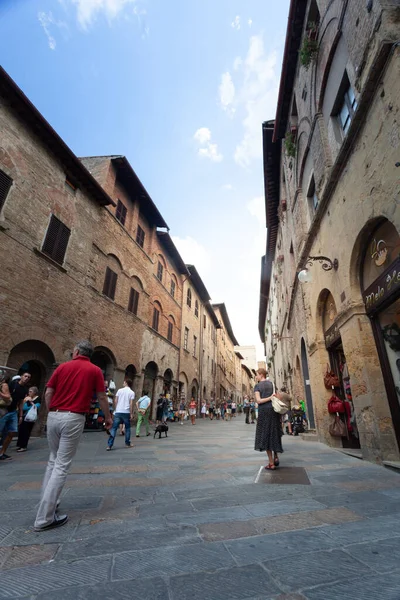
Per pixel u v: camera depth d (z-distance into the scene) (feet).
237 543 7.87
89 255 47.11
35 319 35.91
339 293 22.35
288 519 9.45
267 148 51.55
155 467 18.10
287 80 36.83
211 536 8.30
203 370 109.60
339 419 25.45
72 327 41.96
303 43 27.63
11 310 32.91
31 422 25.70
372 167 17.03
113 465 18.79
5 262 32.71
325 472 16.06
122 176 59.72
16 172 35.24
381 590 5.75
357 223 19.07
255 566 6.73
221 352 149.07
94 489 13.28
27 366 37.29
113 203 50.62
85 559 7.18
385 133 15.62
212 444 29.43
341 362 26.63
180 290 90.27
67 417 9.93
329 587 5.90
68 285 41.93
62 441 9.89
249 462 19.40
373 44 16.31
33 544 8.00
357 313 19.67
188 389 91.20
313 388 31.50
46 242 38.83
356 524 8.95
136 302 60.90
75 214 44.75
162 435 39.27
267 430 17.39
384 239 17.47
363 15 17.48
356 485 13.29
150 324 66.69
